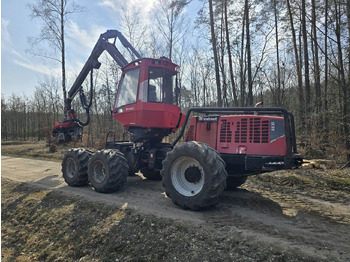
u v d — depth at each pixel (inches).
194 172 169.0
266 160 167.5
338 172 291.3
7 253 170.6
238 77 798.5
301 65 639.1
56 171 380.5
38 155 630.5
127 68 252.4
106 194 221.9
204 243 121.6
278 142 169.0
